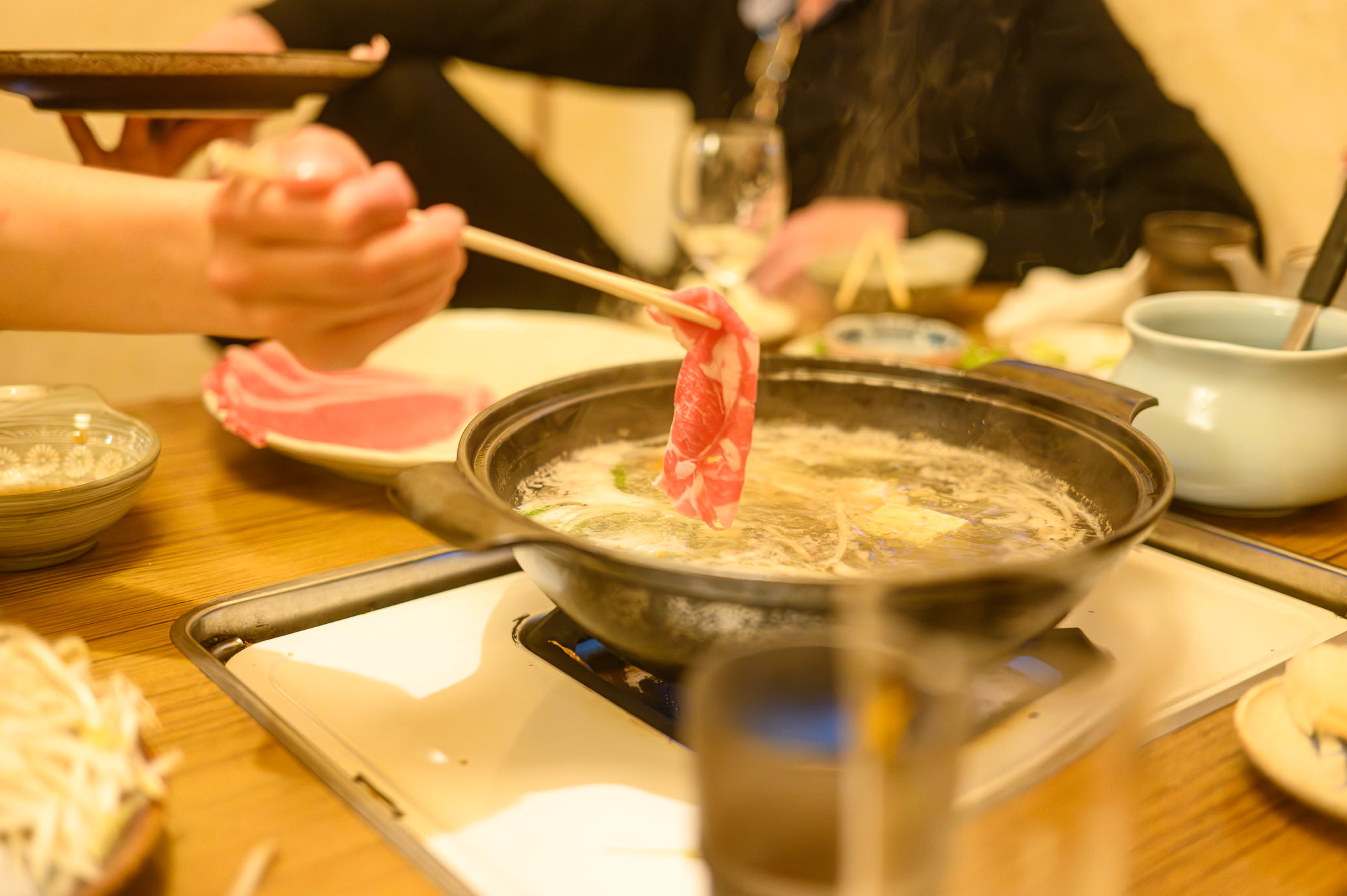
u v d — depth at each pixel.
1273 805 0.64
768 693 0.58
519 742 0.67
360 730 0.68
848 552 0.75
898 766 0.48
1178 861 0.62
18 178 0.70
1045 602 0.63
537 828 0.63
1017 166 1.59
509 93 2.33
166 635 0.73
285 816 0.63
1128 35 1.55
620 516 0.78
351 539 0.83
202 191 0.69
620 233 2.53
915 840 0.48
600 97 2.43
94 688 0.63
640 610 0.64
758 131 1.14
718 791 0.53
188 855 0.61
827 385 0.87
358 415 0.90
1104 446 0.77
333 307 0.67
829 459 0.86
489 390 0.97
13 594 0.76
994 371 0.85
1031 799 0.54
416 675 0.71
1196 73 1.47
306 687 0.70
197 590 0.77
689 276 1.30
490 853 0.62
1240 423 0.83
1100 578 0.66
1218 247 1.13
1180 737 0.68
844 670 0.58
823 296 1.22
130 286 0.70
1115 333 1.11
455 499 0.65
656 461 0.84
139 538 0.82
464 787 0.65
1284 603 0.78
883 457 0.86
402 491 0.66
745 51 1.71
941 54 1.58
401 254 0.66
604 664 0.73
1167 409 0.85
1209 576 0.81
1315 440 0.83
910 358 1.04
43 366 1.81
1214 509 0.87
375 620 0.76
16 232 0.69
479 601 0.78
